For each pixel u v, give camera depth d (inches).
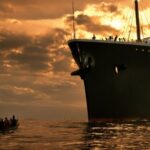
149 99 2940.5
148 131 2319.1
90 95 2878.9
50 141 1924.2
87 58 2755.9
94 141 1877.5
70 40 2768.2
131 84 2844.5
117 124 2787.9
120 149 1583.4
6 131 2682.1
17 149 1608.0
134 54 2792.8
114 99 2829.7
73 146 1694.1
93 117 2925.7
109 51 2726.4
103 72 2783.0
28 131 2689.5
